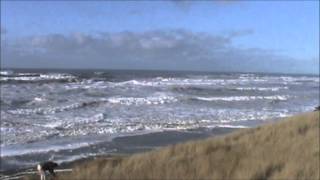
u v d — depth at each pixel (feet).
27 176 54.95
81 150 100.73
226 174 43.75
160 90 304.71
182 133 130.62
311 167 42.83
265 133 59.72
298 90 368.68
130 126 140.15
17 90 266.77
